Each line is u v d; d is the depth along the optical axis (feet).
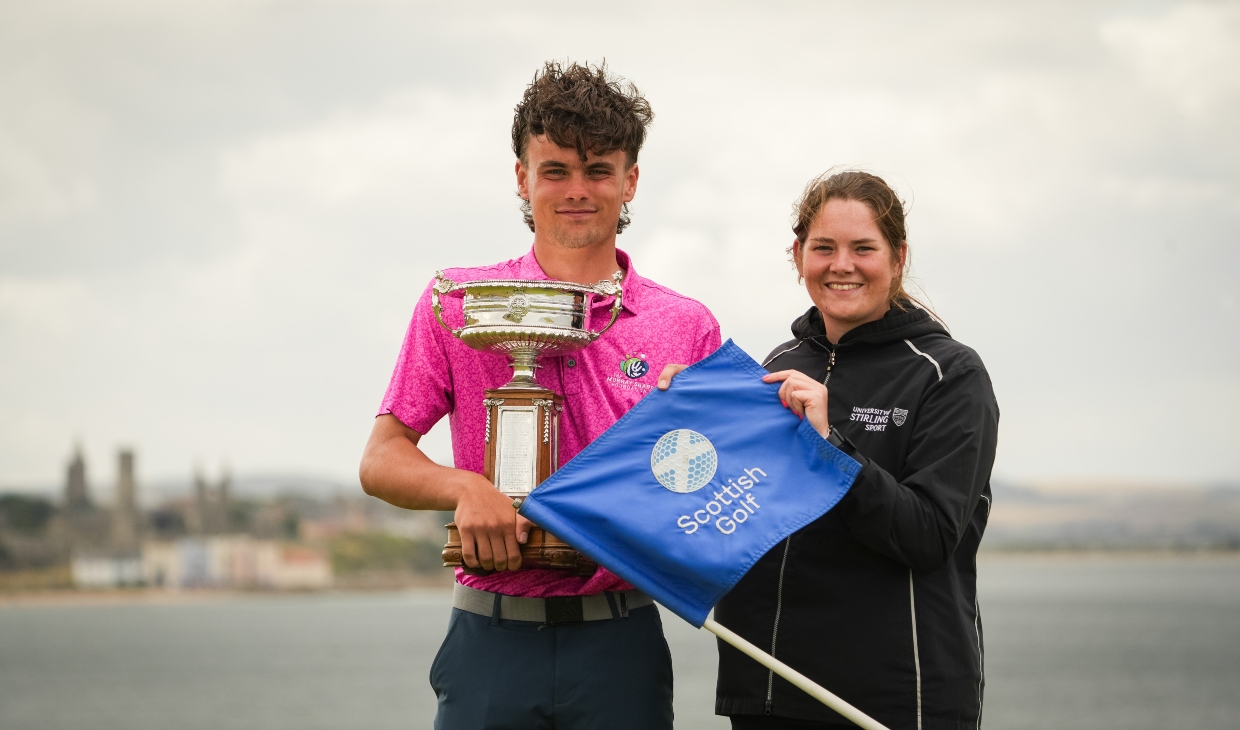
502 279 13.76
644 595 13.89
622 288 14.11
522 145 14.07
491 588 13.61
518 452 13.07
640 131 13.94
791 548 14.26
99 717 223.30
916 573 13.91
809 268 14.62
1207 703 206.18
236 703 249.96
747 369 13.80
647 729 13.51
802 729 14.11
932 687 13.71
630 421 13.39
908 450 14.03
